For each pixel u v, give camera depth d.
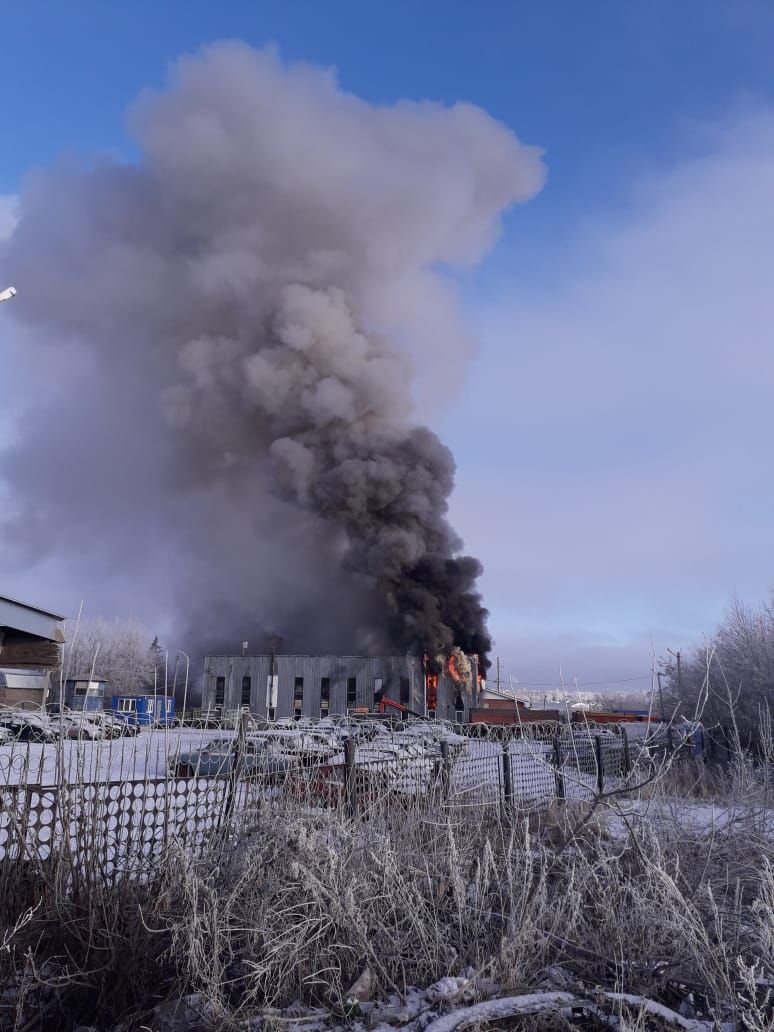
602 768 7.52
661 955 3.44
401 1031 2.86
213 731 4.69
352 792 4.67
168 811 4.08
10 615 24.78
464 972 3.36
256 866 3.62
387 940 3.51
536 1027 2.87
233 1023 2.84
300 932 3.20
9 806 3.64
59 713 4.08
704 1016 3.03
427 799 4.77
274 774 4.75
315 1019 2.94
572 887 3.73
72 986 3.22
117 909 3.46
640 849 3.80
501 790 5.75
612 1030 2.79
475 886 3.98
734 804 4.55
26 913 3.27
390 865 3.72
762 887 3.37
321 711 53.75
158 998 3.24
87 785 3.89
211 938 3.25
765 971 3.25
